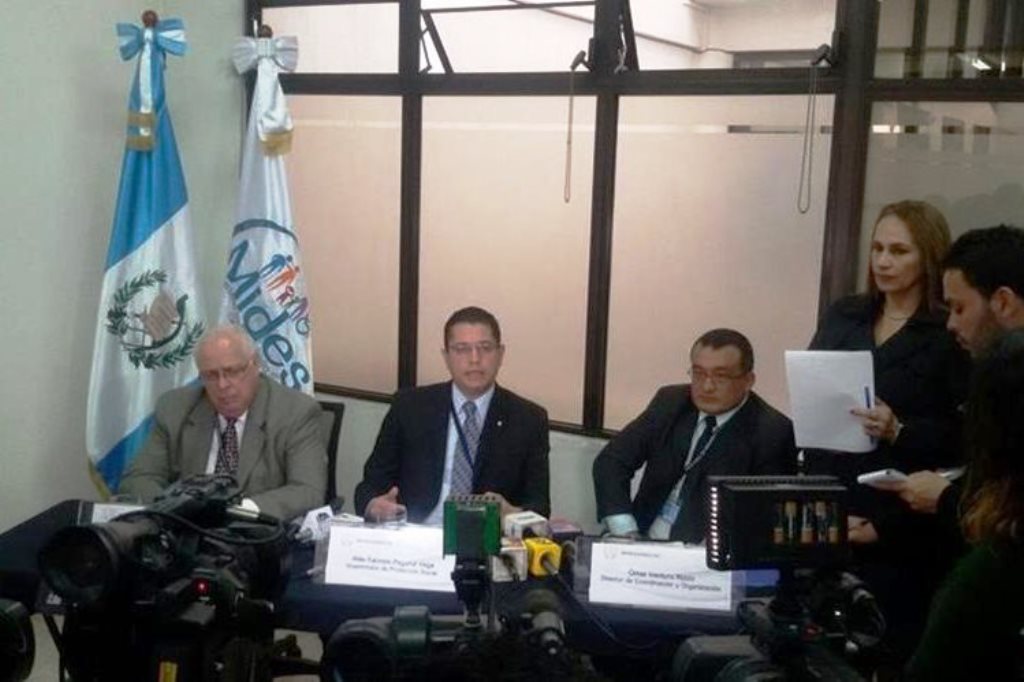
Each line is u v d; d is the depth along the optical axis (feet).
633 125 10.89
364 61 12.44
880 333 7.80
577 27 11.00
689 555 6.66
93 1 11.55
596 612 6.48
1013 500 3.62
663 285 10.96
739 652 4.10
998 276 6.05
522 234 11.70
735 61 10.35
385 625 3.97
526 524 7.27
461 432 9.29
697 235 10.71
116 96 11.95
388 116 12.38
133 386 11.07
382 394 12.91
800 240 10.17
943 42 9.22
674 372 11.02
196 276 11.50
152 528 4.82
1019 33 8.89
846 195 9.71
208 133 12.89
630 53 10.83
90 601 4.50
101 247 11.98
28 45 10.91
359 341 13.05
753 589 6.65
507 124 11.61
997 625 3.61
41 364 11.46
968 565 3.75
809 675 3.85
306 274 13.29
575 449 11.39
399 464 9.44
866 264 9.77
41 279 11.34
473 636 3.00
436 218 12.24
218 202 13.05
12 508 11.31
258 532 5.49
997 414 3.67
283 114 11.54
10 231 10.94
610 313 11.28
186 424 9.29
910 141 9.45
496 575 6.52
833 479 4.19
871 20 9.44
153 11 11.73
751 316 10.53
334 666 3.93
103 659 4.85
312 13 12.71
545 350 11.72
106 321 11.00
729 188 10.47
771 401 10.51
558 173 11.38
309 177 13.10
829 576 4.17
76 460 12.00
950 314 6.57
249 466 9.06
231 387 8.94
